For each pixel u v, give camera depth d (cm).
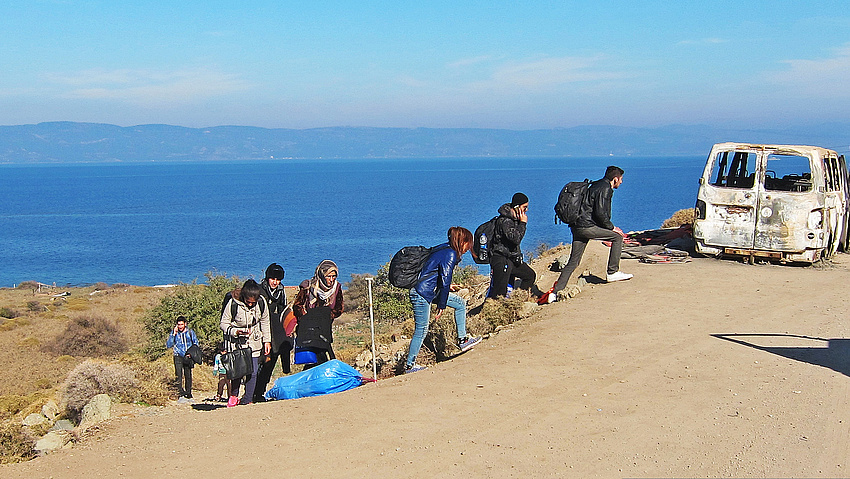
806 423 542
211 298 2856
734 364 703
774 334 816
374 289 2942
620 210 12450
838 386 628
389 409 623
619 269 1237
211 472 498
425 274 836
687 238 1495
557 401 615
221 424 618
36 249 11625
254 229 13650
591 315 943
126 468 516
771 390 622
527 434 541
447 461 496
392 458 507
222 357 812
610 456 493
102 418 738
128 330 4334
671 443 512
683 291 1065
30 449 603
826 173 1288
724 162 1383
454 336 934
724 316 909
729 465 471
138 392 993
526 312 1003
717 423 548
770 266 1262
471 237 847
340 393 711
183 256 10000
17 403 1304
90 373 963
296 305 886
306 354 863
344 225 13612
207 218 16788
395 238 11069
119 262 9725
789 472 457
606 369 702
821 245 1235
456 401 631
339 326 3177
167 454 542
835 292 1042
